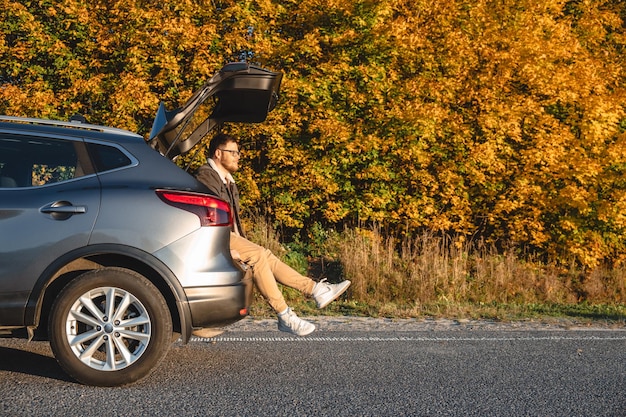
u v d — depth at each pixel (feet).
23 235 15.57
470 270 42.50
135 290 15.69
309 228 50.90
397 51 48.24
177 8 45.91
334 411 14.30
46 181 16.12
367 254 39.88
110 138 16.76
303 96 48.11
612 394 16.42
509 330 26.58
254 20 47.09
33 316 15.51
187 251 16.02
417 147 47.24
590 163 47.96
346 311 32.35
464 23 49.65
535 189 48.03
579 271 48.60
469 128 48.39
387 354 20.48
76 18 46.06
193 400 14.80
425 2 48.70
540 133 48.55
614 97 50.29
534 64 48.08
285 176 47.98
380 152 48.67
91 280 15.62
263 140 48.62
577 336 25.22
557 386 17.03
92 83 44.62
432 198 49.34
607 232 51.03
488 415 14.37
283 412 14.11
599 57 53.62
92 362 15.67
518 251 49.11
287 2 50.19
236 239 18.89
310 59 49.29
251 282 17.38
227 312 16.29
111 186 16.11
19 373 16.79
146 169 16.52
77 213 15.76
